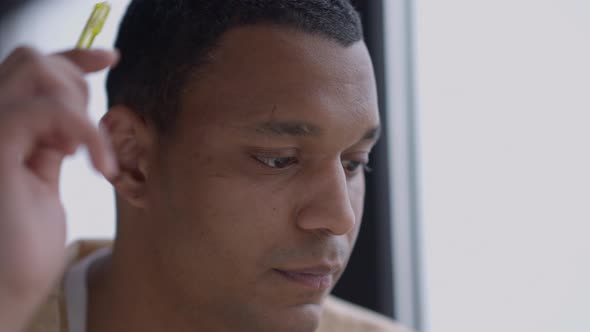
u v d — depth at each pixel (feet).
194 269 2.50
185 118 2.50
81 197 5.89
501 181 4.13
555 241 3.95
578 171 3.84
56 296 2.93
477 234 4.28
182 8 2.60
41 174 1.50
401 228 4.59
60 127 1.40
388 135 4.52
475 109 4.20
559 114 3.89
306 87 2.38
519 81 4.02
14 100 1.41
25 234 1.43
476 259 4.30
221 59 2.46
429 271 4.54
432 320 4.56
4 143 1.40
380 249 4.65
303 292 2.48
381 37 4.41
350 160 2.58
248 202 2.41
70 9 6.31
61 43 6.47
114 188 2.72
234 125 2.40
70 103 1.41
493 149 4.14
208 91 2.46
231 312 2.51
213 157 2.43
